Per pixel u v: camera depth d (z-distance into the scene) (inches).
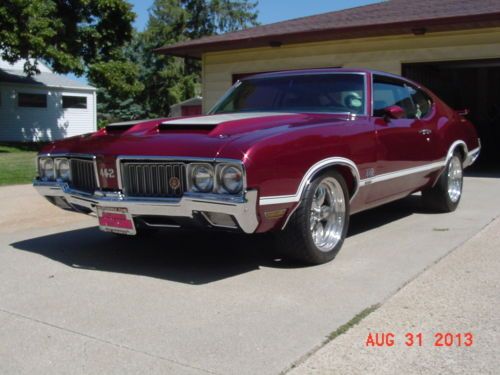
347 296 150.2
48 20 780.6
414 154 225.9
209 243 216.5
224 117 191.8
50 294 158.4
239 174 148.8
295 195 163.2
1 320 139.6
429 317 134.4
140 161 163.5
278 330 128.9
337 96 209.5
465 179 398.0
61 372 111.7
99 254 203.2
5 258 199.3
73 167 187.5
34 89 1077.1
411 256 188.2
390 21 433.4
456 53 440.1
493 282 158.6
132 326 133.6
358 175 188.1
